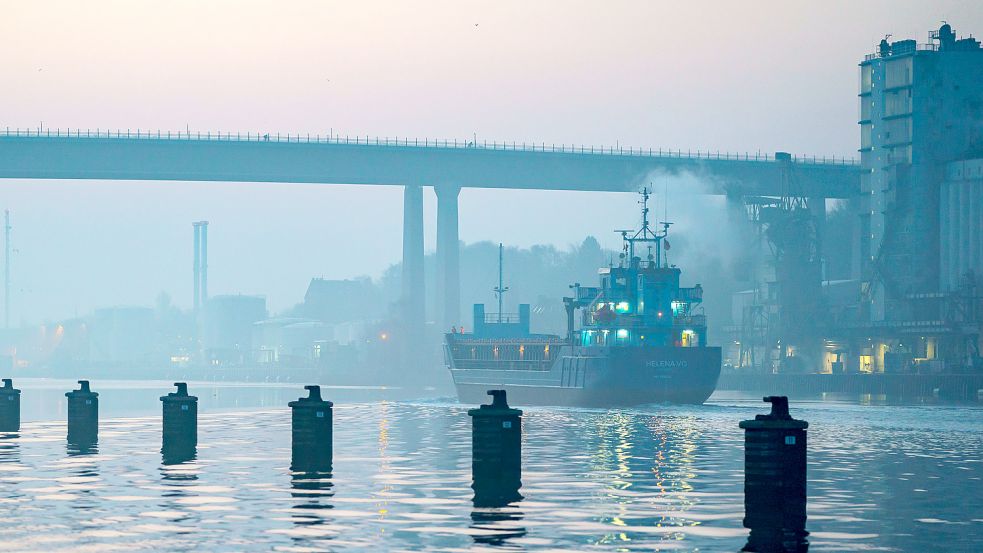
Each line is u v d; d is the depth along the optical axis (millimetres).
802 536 155000
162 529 155625
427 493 192375
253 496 186500
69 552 140875
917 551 145000
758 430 173375
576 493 196000
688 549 145375
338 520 163375
